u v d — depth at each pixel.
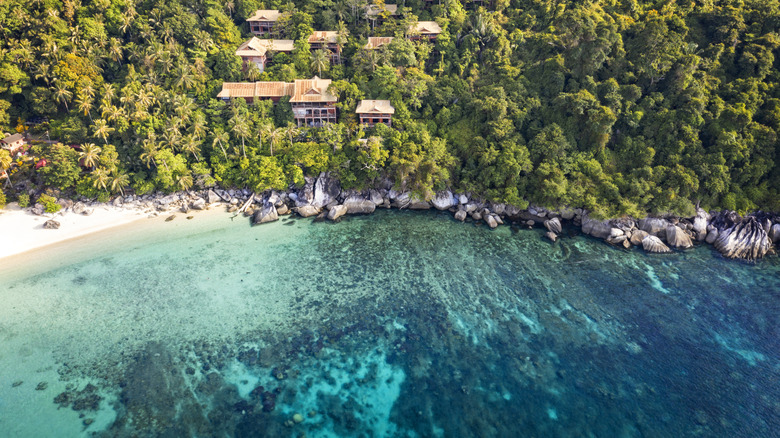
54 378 45.28
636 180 71.88
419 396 44.53
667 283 60.97
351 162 78.19
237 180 78.62
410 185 78.31
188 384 45.12
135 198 76.38
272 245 68.25
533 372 47.16
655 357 49.00
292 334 51.66
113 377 45.66
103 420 41.19
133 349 48.97
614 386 45.62
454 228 74.25
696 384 45.81
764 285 60.50
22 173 74.44
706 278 62.00
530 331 52.56
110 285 58.34
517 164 73.62
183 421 41.38
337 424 41.53
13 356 47.53
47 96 79.38
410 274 62.41
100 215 72.31
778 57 78.12
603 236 71.06
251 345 50.03
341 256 66.06
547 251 68.12
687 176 69.75
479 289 59.66
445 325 53.41
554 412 42.84
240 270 62.19
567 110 78.06
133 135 76.50
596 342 50.97
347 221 75.75
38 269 60.62
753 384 45.72
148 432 40.22
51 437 39.47
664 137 74.56
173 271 61.47
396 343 50.75
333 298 57.44
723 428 41.38
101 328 51.56
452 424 41.69
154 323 52.56
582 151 77.81
